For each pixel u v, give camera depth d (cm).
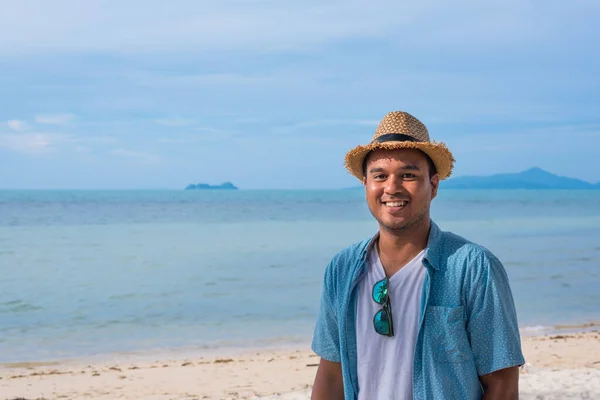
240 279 1955
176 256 2612
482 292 253
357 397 268
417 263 264
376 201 268
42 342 1168
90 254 2702
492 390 256
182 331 1254
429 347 254
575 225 4788
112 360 1035
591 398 726
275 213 7388
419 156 265
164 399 808
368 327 268
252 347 1118
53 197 17688
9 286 1836
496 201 14150
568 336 1173
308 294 1680
